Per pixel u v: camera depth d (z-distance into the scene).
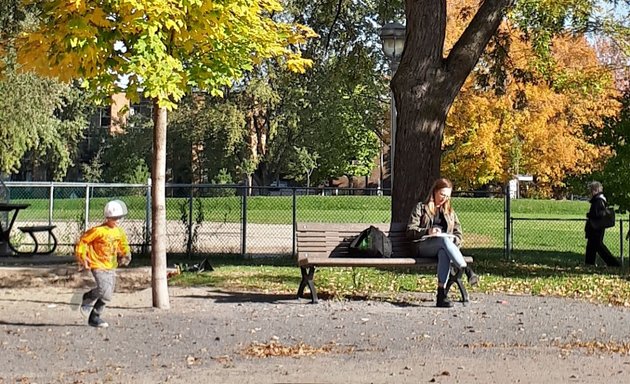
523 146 44.03
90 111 60.72
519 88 26.73
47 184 19.69
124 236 9.82
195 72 10.62
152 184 11.05
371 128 55.34
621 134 18.19
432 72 16.44
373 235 11.89
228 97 53.81
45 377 7.07
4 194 20.20
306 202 33.38
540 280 14.75
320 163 61.88
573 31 20.12
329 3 22.67
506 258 19.80
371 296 12.48
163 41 10.32
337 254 12.22
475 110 42.03
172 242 20.28
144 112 64.69
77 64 10.01
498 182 50.66
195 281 14.24
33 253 18.17
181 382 6.87
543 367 7.55
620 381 7.00
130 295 12.44
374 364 7.64
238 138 53.91
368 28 22.64
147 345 8.56
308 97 52.47
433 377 7.08
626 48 20.06
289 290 13.14
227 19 10.34
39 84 28.97
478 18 16.42
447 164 44.25
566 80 21.80
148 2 9.38
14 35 18.27
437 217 11.95
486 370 7.39
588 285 14.09
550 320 10.36
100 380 6.95
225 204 27.39
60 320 10.16
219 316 10.45
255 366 7.53
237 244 21.55
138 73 9.64
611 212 18.67
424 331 9.51
